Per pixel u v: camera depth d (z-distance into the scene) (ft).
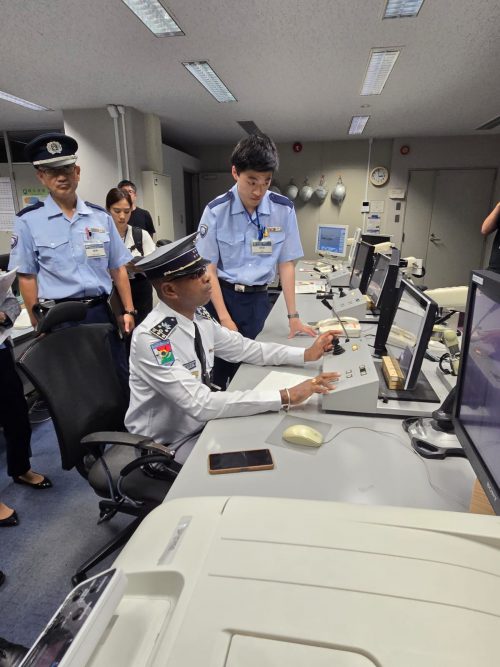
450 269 21.89
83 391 4.69
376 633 1.21
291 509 1.76
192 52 10.11
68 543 5.56
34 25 8.71
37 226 6.84
